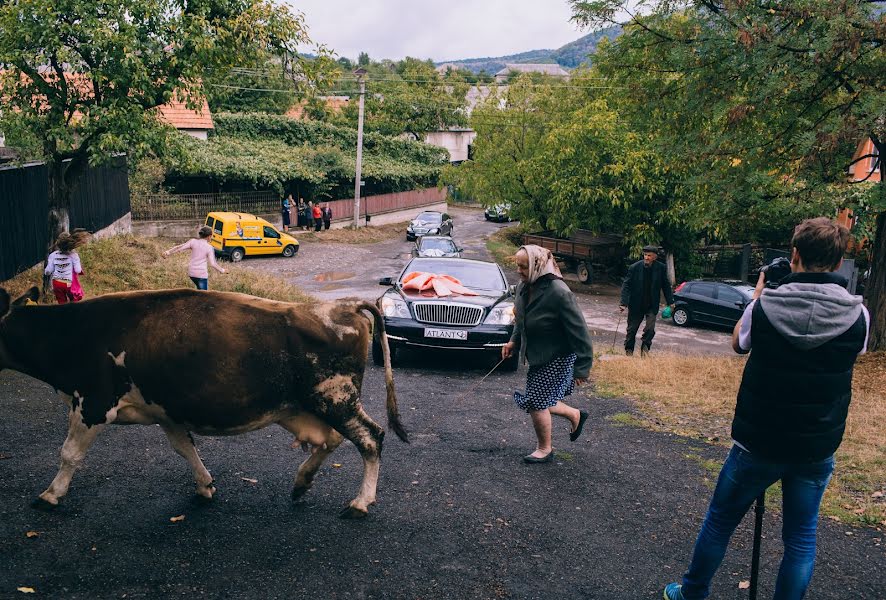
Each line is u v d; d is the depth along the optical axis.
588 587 3.87
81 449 4.41
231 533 4.30
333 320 4.34
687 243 28.80
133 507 4.59
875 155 11.49
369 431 4.53
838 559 4.26
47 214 14.55
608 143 26.91
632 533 4.57
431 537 4.39
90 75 11.73
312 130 46.66
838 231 2.98
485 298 10.16
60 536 4.10
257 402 4.23
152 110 12.93
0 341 4.24
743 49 11.05
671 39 13.14
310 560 4.01
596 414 7.71
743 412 3.11
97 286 13.50
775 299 2.96
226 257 28.83
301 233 37.62
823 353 2.88
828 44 9.96
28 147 12.59
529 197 32.31
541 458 5.89
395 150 52.16
